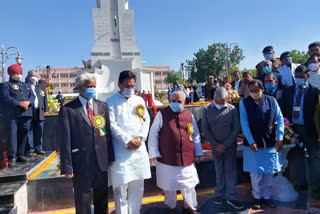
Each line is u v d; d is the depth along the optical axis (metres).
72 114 2.51
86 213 2.50
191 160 2.99
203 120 3.38
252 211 3.04
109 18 22.88
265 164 3.08
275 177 3.45
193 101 12.58
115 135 2.72
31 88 4.43
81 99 2.63
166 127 2.97
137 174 2.80
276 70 4.70
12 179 3.37
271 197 3.34
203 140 5.45
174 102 2.96
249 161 3.19
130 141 2.69
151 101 15.22
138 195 2.92
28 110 4.16
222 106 3.25
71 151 2.48
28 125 4.20
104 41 22.48
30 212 3.40
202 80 60.25
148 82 22.09
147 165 2.92
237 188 3.90
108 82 20.95
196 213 3.02
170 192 3.00
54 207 3.48
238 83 6.57
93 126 2.55
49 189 3.48
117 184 2.70
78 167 2.48
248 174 4.12
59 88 82.25
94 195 2.61
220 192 3.42
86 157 2.48
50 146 5.44
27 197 3.41
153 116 5.32
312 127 3.12
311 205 2.78
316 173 2.79
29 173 3.55
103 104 2.75
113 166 2.76
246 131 3.13
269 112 3.09
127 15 23.05
